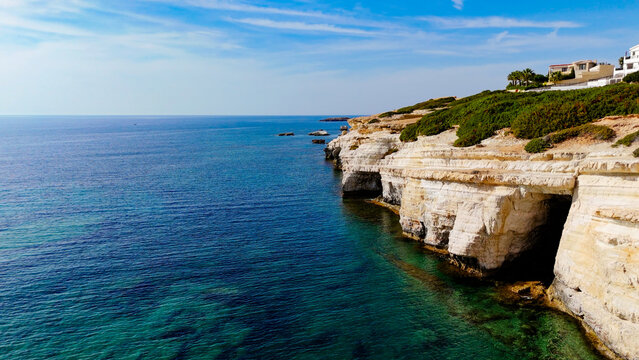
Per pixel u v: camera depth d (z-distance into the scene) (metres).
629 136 25.64
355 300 27.41
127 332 23.28
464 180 30.88
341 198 59.06
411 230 39.41
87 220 45.91
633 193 21.62
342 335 23.36
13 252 35.31
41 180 73.81
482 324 24.03
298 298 27.66
